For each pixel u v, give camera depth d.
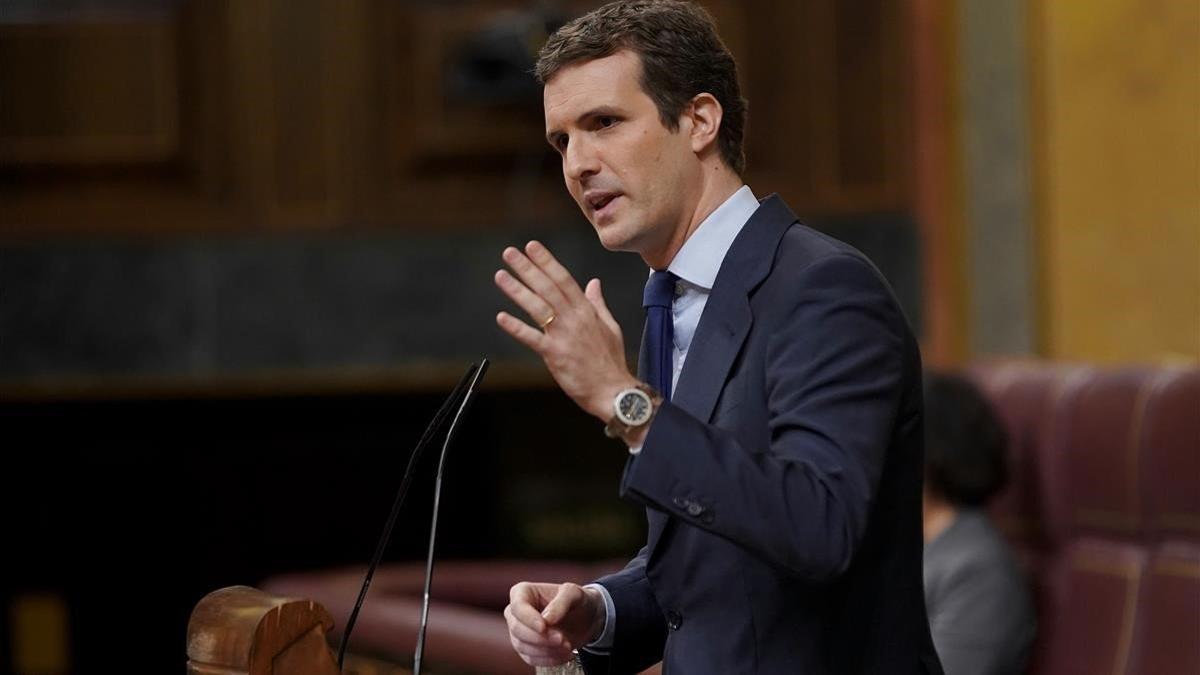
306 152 21.53
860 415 6.98
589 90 7.66
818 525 6.61
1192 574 12.27
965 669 12.72
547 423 25.80
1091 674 12.87
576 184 7.77
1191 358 19.34
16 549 24.16
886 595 7.67
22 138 21.23
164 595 24.52
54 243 21.16
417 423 25.06
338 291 21.44
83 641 24.33
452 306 21.52
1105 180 19.89
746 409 7.42
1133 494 12.88
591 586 8.60
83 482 24.28
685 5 7.87
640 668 8.80
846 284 7.33
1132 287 19.75
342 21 21.53
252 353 21.34
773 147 22.23
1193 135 19.38
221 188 21.47
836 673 7.52
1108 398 13.31
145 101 21.36
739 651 7.50
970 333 20.94
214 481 24.58
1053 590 13.56
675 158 7.71
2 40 21.22
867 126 22.17
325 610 7.83
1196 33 19.34
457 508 25.41
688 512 6.60
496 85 21.39
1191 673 12.05
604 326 6.79
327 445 24.86
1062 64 20.09
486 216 21.62
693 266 7.85
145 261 21.25
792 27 22.20
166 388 21.28
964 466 13.05
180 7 21.44
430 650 12.38
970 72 20.88
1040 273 20.30
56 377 21.14
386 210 21.62
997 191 20.69
